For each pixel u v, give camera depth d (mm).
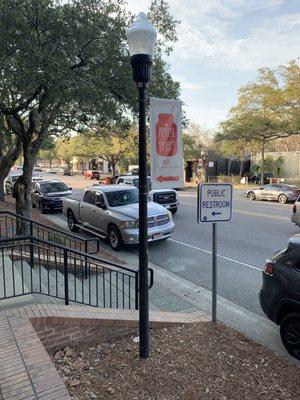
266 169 40500
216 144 40531
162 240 11531
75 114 11266
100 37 7902
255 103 32938
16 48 7055
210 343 4570
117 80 8492
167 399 3438
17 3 6895
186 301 6676
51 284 6734
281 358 4422
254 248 10547
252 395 3578
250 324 5711
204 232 12977
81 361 4090
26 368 3402
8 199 24188
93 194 11969
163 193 16734
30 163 11133
